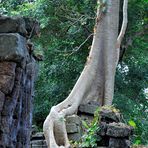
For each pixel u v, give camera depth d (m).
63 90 15.25
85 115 11.32
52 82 15.45
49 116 10.66
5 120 2.96
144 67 16.53
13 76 3.02
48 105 15.22
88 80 11.83
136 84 16.48
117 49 12.53
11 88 3.01
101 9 12.44
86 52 15.27
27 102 3.60
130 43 15.65
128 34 15.61
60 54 14.51
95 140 8.05
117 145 7.66
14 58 3.04
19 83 3.13
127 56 16.41
